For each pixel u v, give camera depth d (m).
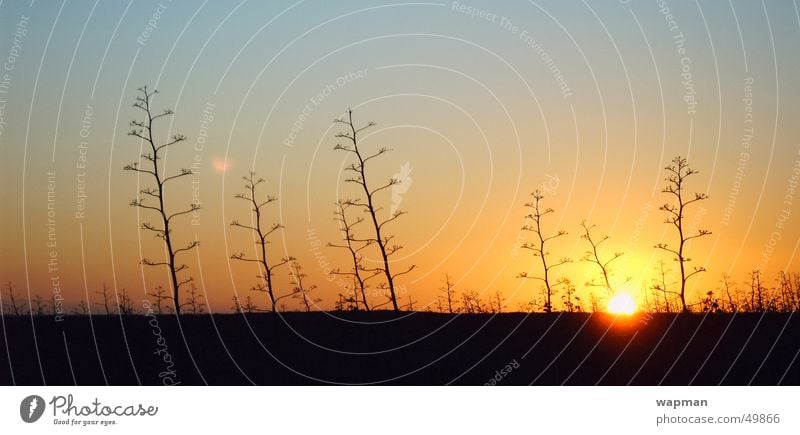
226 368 31.58
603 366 31.02
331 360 32.47
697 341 32.69
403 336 34.47
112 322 35.06
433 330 35.03
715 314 35.91
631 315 36.53
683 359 31.17
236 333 34.41
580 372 30.45
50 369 30.72
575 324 35.59
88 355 32.06
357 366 31.95
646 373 30.36
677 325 34.72
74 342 32.94
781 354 31.05
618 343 33.09
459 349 33.28
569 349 32.78
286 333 34.97
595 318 36.34
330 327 35.22
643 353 31.98
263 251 36.19
